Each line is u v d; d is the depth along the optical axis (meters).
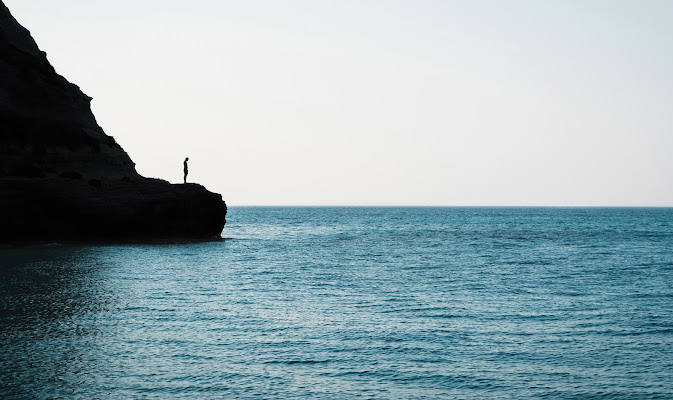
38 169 63.50
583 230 126.81
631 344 23.16
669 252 69.38
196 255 58.34
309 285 39.22
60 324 24.55
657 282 41.88
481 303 32.41
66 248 58.53
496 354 21.50
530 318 28.19
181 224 73.31
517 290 37.69
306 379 18.39
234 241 81.31
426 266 52.75
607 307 31.31
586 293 36.44
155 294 33.38
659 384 18.34
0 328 23.39
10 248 56.97
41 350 20.58
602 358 21.12
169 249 63.16
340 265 52.88
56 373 18.20
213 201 77.19
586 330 25.58
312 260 57.41
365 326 25.95
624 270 49.75
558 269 50.59
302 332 24.55
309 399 16.66
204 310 28.94
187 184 75.44
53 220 62.38
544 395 17.30
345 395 17.05
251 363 19.94
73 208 62.44
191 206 73.94
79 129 71.25
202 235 77.12
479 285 40.06
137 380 17.86
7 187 58.69
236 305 30.69
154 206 68.81
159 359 20.08
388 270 49.12
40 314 26.23
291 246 76.38
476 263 55.75
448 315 28.78
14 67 69.88
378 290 37.31
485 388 17.83
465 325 26.42
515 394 17.36
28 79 69.75
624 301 33.34
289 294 35.06
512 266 53.03
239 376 18.53
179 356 20.53
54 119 69.94
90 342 21.91
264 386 17.66
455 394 17.28
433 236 102.62
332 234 108.50
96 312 27.42
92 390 16.91
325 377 18.62
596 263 55.97
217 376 18.47
